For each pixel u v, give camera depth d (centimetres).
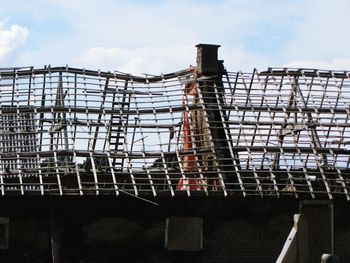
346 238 3731
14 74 4016
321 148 3944
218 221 3656
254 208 3691
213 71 4141
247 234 3672
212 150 3884
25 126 3828
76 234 3547
